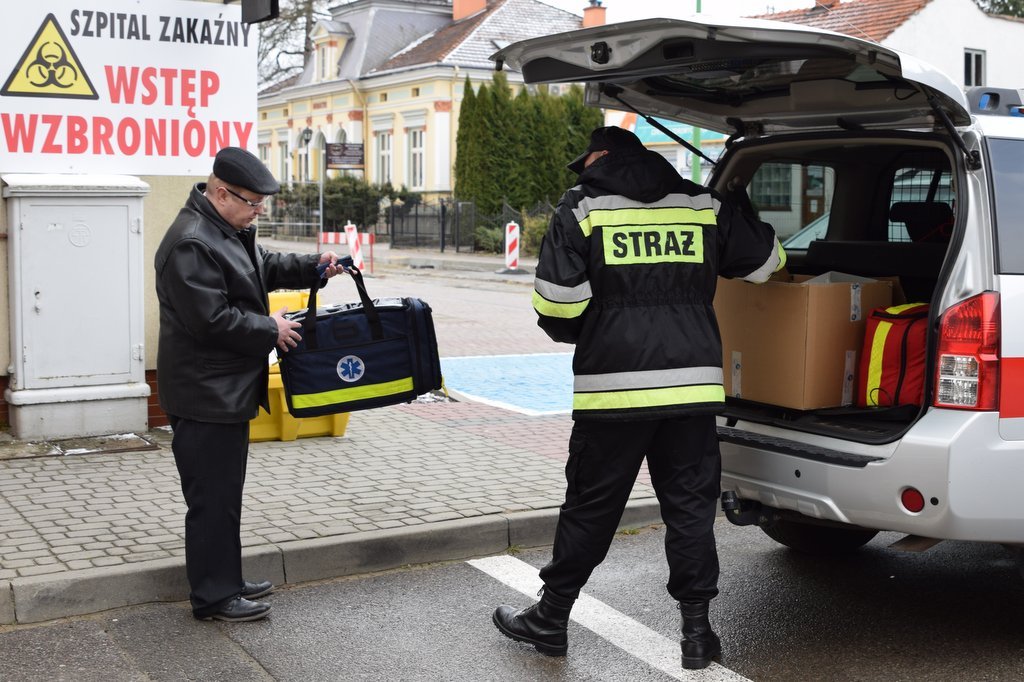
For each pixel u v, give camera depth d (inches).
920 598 197.8
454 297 780.6
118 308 279.7
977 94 180.2
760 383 185.2
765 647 174.2
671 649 173.0
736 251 169.3
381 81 1711.4
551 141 1322.6
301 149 1955.0
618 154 162.4
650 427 160.7
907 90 175.9
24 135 276.1
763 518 183.6
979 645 175.5
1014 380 158.4
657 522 242.4
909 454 158.2
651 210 161.8
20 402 271.0
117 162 287.9
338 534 210.2
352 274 193.0
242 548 200.1
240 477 180.5
